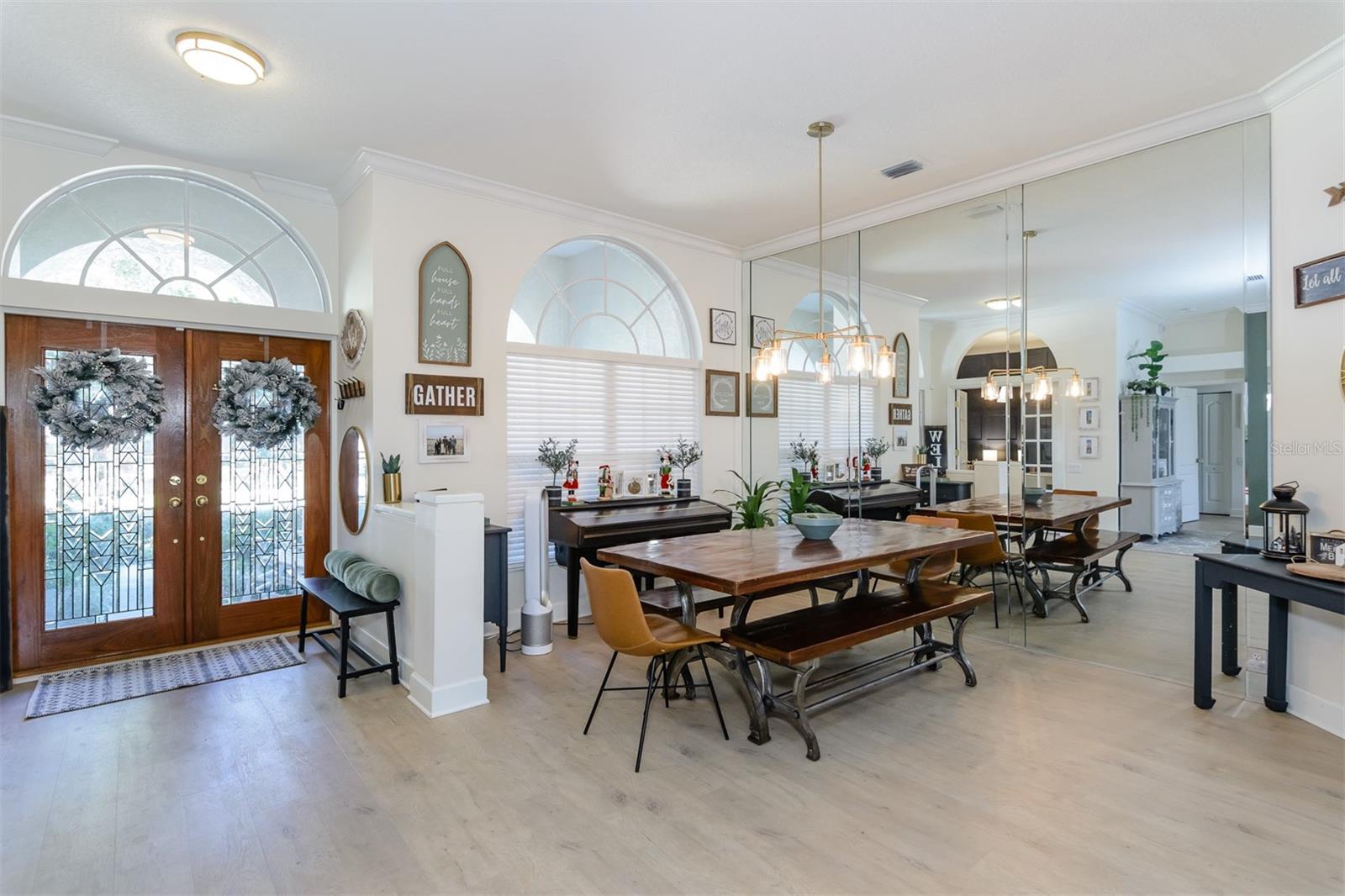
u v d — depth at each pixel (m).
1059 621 3.93
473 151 3.74
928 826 2.17
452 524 3.12
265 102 3.17
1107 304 3.72
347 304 4.21
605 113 3.29
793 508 5.20
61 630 3.63
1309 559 2.72
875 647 4.07
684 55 2.78
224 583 4.12
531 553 3.99
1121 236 3.64
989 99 3.16
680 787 2.43
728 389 5.75
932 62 2.84
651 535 4.43
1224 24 2.56
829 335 3.55
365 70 2.89
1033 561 4.06
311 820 2.23
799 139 3.58
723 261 5.74
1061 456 3.93
